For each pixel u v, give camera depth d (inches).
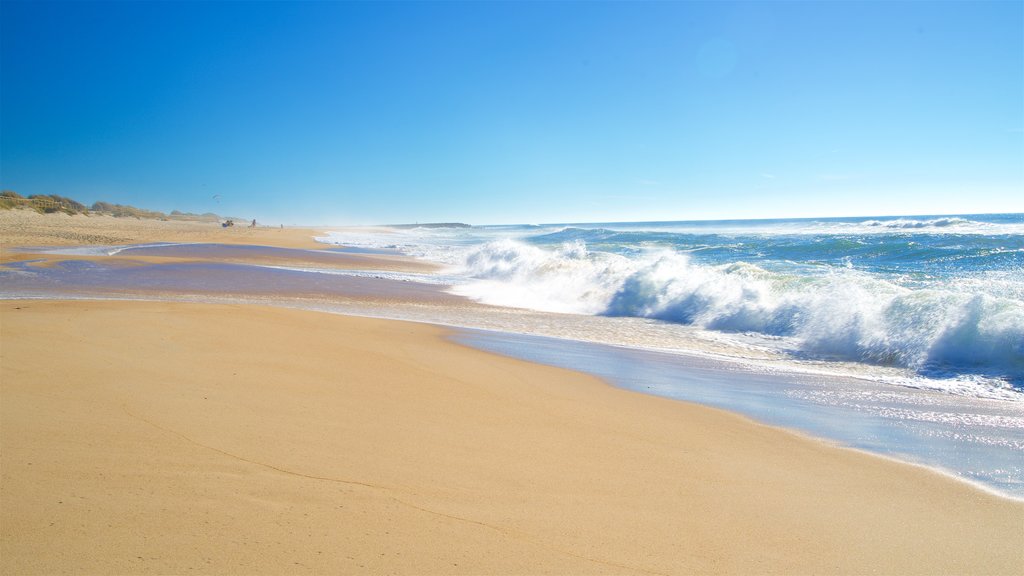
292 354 260.2
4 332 259.9
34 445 135.0
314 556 96.3
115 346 244.8
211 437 148.9
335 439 156.0
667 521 122.0
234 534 101.7
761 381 269.3
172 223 2465.6
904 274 566.6
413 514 115.4
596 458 158.4
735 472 154.5
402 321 423.5
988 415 213.8
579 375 272.5
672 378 273.9
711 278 500.1
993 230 1174.3
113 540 97.0
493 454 155.4
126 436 144.9
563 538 110.7
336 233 2736.2
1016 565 109.2
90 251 976.9
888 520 128.3
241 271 771.4
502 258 895.1
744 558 107.9
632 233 1612.9
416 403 200.1
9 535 96.5
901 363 299.1
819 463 164.6
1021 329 277.3
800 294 411.8
